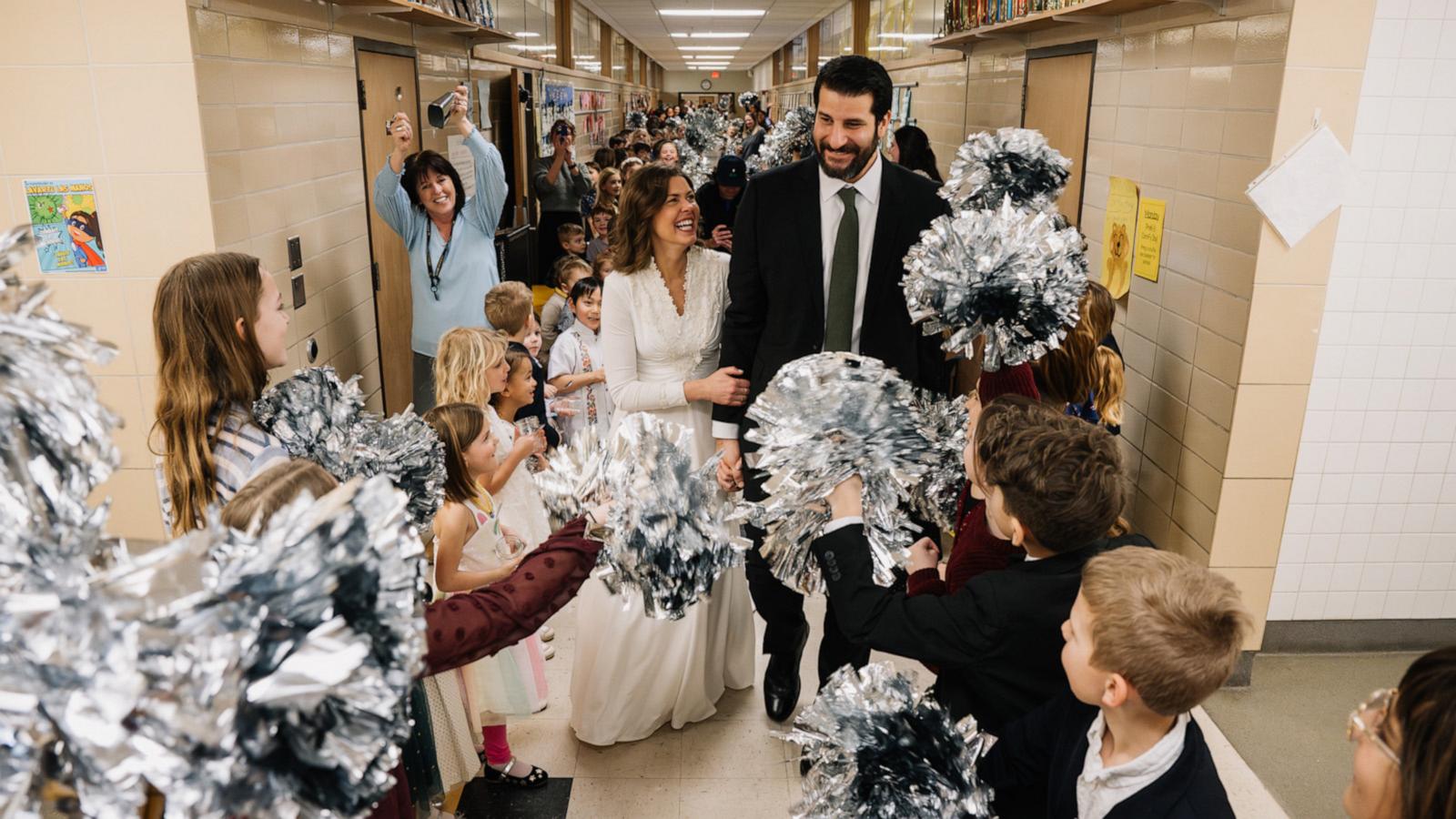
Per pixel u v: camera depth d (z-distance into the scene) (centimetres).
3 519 74
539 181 782
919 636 140
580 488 150
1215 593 114
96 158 262
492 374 281
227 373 168
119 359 275
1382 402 288
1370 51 266
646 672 257
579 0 1174
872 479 149
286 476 129
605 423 425
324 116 362
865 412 147
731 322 241
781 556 155
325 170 363
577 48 1225
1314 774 257
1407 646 312
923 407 205
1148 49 341
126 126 260
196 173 264
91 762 65
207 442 167
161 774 67
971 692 153
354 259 397
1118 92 368
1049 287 170
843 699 146
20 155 261
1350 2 254
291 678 71
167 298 165
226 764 68
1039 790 145
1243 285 279
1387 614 307
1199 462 306
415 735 208
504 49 755
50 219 265
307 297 344
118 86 257
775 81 2377
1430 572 303
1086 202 402
